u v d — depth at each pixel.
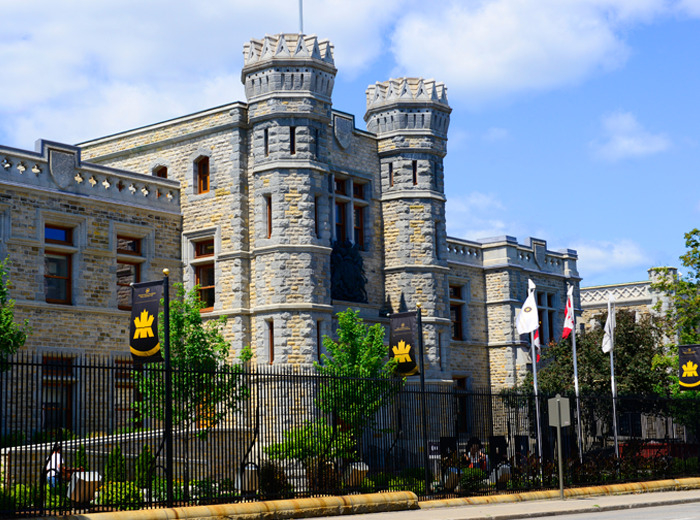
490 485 24.28
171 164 36.66
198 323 28.94
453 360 43.62
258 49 34.94
